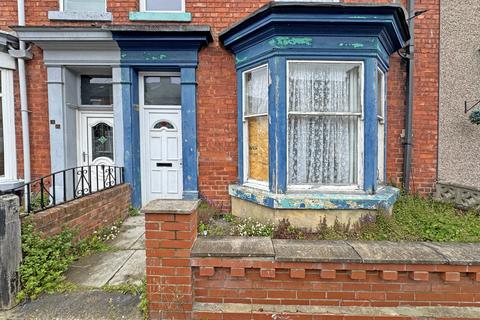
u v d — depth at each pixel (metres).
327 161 4.47
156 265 2.31
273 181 4.31
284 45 4.21
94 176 5.69
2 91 5.20
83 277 2.94
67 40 4.92
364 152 4.29
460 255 2.32
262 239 2.65
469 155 5.35
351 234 3.89
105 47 5.12
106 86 5.76
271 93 4.30
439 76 5.34
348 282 2.31
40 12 5.26
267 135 4.59
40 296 2.60
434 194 5.38
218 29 5.25
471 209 4.67
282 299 2.34
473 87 5.32
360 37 4.20
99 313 2.38
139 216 5.18
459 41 5.31
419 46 5.32
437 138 5.39
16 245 2.55
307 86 4.39
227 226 4.42
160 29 4.82
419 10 5.27
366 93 4.25
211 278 2.37
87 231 3.81
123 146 5.29
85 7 5.48
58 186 5.26
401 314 2.24
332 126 4.46
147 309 2.34
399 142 5.40
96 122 5.70
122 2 5.27
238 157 5.21
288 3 3.90
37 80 5.32
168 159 5.65
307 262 2.28
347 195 4.20
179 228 2.30
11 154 5.27
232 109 5.28
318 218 4.18
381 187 4.82
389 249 2.44
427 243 2.62
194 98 5.24
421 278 2.25
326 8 3.94
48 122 5.36
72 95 5.50
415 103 5.36
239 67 5.03
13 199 2.55
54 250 2.97
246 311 2.29
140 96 5.58
